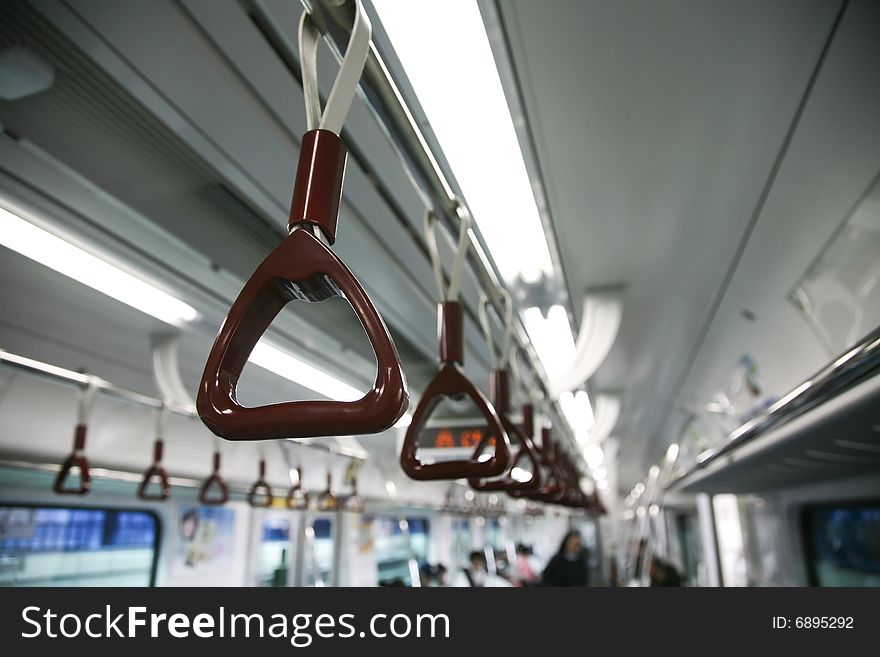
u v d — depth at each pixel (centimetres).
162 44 99
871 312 165
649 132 146
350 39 52
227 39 99
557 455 214
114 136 123
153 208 147
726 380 336
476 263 104
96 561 312
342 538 518
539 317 224
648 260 216
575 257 215
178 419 275
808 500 360
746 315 248
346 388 252
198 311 200
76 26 96
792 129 143
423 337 231
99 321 208
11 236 152
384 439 319
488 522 1129
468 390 83
